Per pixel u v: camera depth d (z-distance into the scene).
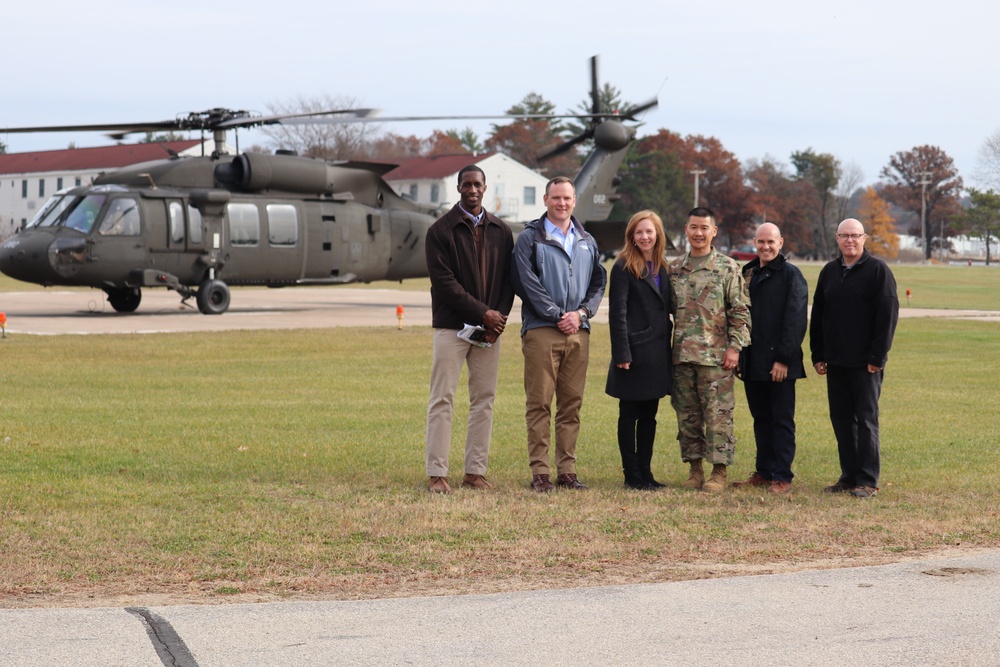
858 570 6.49
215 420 12.30
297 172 29.03
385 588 6.19
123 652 5.05
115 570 6.45
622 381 9.03
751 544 7.21
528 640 5.29
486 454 9.06
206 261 27.78
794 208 136.38
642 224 9.00
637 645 5.23
